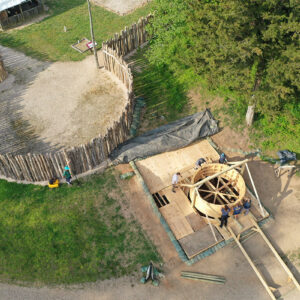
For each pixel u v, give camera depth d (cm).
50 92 3077
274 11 1875
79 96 3033
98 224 2120
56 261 1962
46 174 2316
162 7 2888
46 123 2788
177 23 2919
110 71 3281
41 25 3972
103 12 4194
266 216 2150
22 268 1939
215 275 1903
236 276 1902
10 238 2058
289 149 2514
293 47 1870
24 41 3725
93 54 3541
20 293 1848
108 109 2903
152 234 2075
